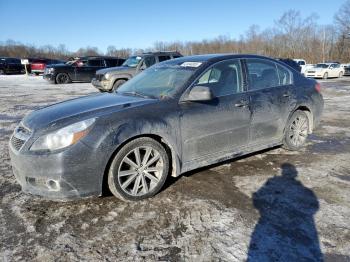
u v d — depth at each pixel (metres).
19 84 20.39
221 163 4.64
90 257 2.66
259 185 3.94
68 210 3.38
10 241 2.87
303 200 3.56
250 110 4.37
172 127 3.65
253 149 4.57
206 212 3.31
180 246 2.78
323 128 7.02
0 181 4.14
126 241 2.86
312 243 2.80
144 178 3.57
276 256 2.64
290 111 4.93
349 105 10.41
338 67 29.33
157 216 3.25
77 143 3.14
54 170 3.12
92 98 4.22
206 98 3.72
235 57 4.49
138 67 12.84
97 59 20.95
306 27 58.03
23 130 3.46
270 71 4.85
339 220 3.15
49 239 2.90
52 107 3.93
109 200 3.58
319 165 4.61
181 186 3.91
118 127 3.31
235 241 2.84
